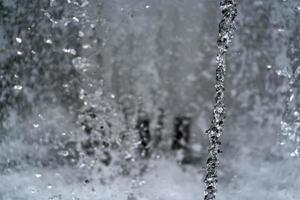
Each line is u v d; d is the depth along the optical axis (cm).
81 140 247
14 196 244
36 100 252
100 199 240
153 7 258
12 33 262
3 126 254
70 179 243
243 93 255
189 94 253
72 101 251
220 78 209
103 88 252
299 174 254
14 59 258
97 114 250
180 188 241
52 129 249
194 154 247
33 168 246
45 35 257
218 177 243
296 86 262
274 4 271
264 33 263
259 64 259
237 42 258
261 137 253
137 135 249
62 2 260
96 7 257
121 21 256
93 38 254
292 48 266
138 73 254
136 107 252
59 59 254
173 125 251
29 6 264
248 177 246
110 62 254
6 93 256
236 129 251
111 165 245
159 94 253
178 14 258
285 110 258
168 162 246
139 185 243
